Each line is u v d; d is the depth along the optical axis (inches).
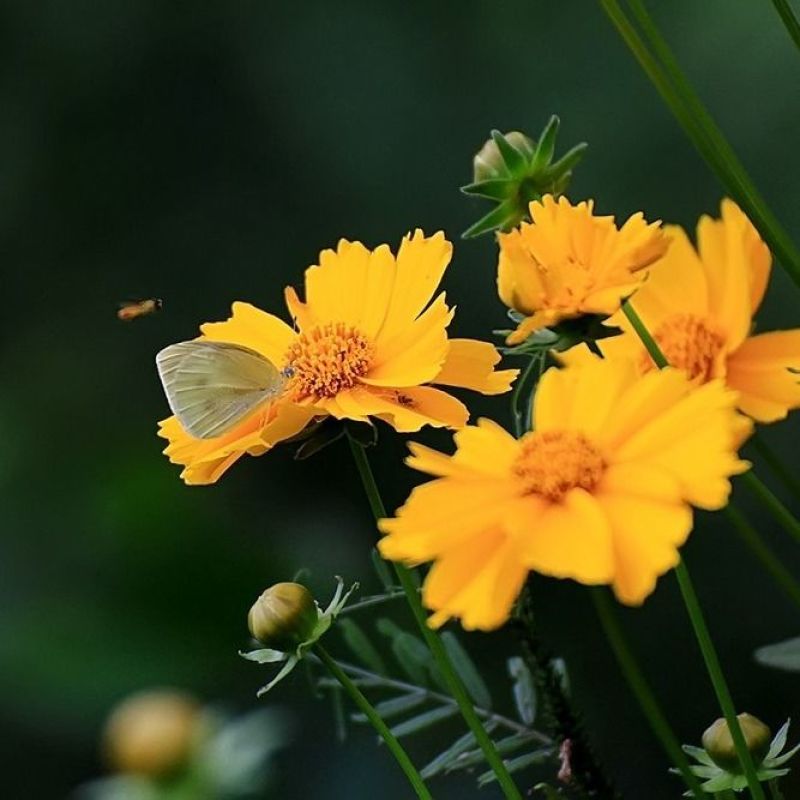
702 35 84.1
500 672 69.9
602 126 86.1
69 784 67.2
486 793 61.3
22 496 71.6
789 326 79.4
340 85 91.4
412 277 39.7
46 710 50.5
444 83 90.1
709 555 78.2
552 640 78.0
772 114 82.2
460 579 36.1
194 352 39.4
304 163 92.0
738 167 38.7
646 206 85.0
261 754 41.7
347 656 49.3
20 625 45.7
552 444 36.6
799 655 39.6
